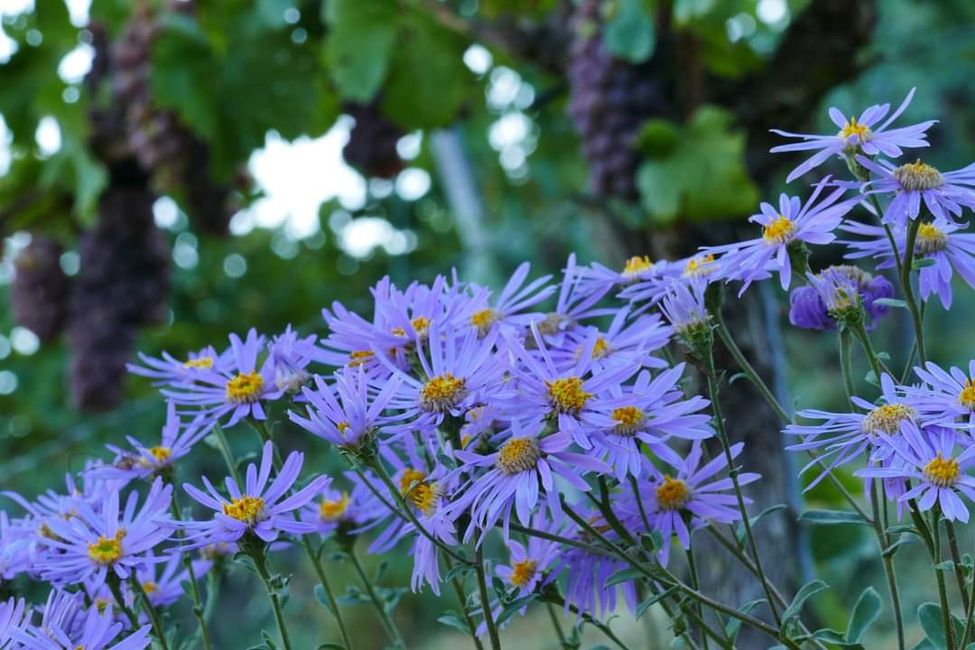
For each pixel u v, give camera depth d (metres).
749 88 1.44
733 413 1.16
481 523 0.72
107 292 1.86
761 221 0.76
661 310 0.78
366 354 0.77
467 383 0.73
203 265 3.28
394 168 1.71
